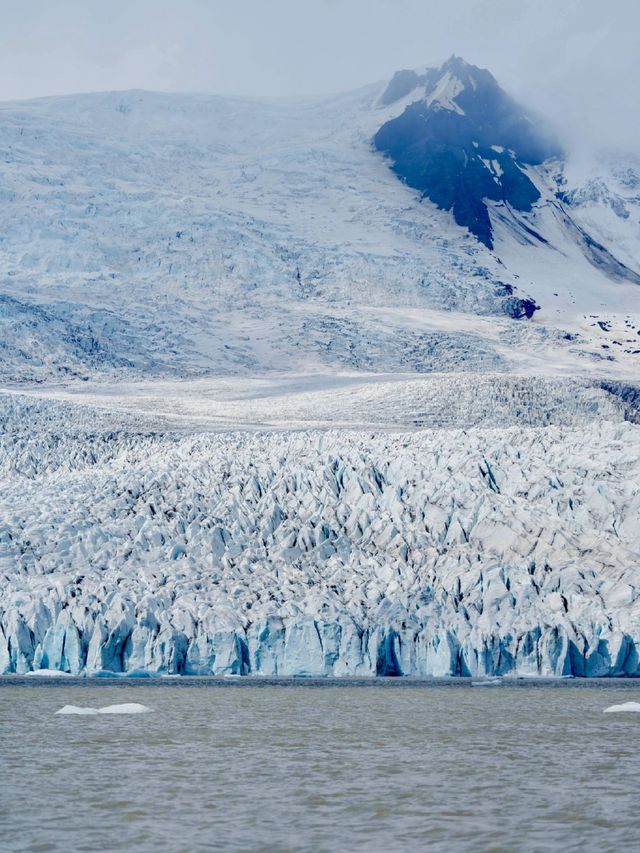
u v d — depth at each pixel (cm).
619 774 4853
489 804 4188
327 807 4138
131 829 3781
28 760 5188
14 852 3469
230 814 4016
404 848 3516
